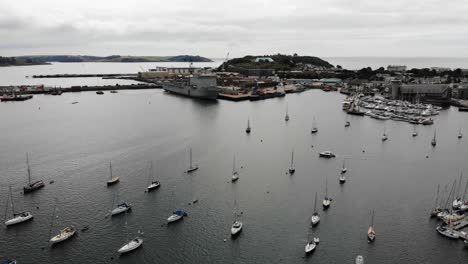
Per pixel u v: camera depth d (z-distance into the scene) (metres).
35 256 94.00
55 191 131.88
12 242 99.88
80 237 102.62
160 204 122.75
